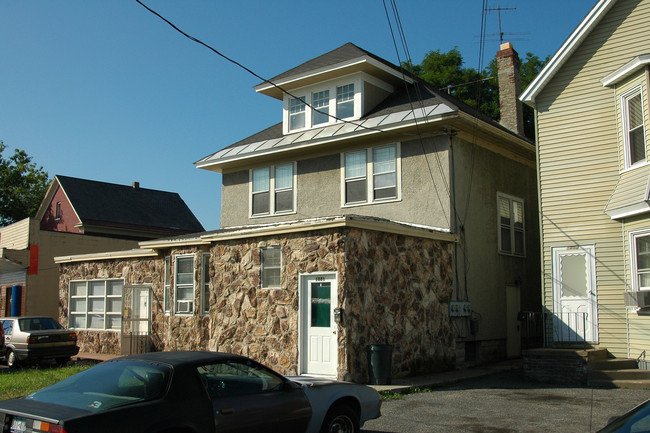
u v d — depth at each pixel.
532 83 16.16
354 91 19.70
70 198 37.47
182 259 18.84
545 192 15.84
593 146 15.21
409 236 15.41
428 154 17.72
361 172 19.11
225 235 15.79
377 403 8.46
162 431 5.86
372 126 18.28
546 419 9.99
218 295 15.96
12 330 18.92
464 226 17.55
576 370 13.75
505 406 11.17
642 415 4.76
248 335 15.02
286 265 14.45
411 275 15.27
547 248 15.61
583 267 15.05
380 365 13.11
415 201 17.77
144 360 6.55
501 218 19.62
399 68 21.45
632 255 14.09
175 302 18.80
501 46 23.62
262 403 6.83
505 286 19.28
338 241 13.50
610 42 15.17
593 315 14.76
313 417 7.40
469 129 17.94
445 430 9.23
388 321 14.27
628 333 14.20
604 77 14.98
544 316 15.44
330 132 19.50
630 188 14.01
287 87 21.23
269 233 14.73
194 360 6.57
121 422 5.61
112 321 21.84
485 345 18.00
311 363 13.72
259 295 14.95
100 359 19.94
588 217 15.07
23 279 27.80
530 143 20.58
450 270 16.81
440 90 22.08
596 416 10.19
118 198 40.03
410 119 17.39
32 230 27.81
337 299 13.35
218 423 6.32
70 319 23.36
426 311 15.60
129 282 21.03
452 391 12.96
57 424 5.37
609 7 15.08
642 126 13.99
